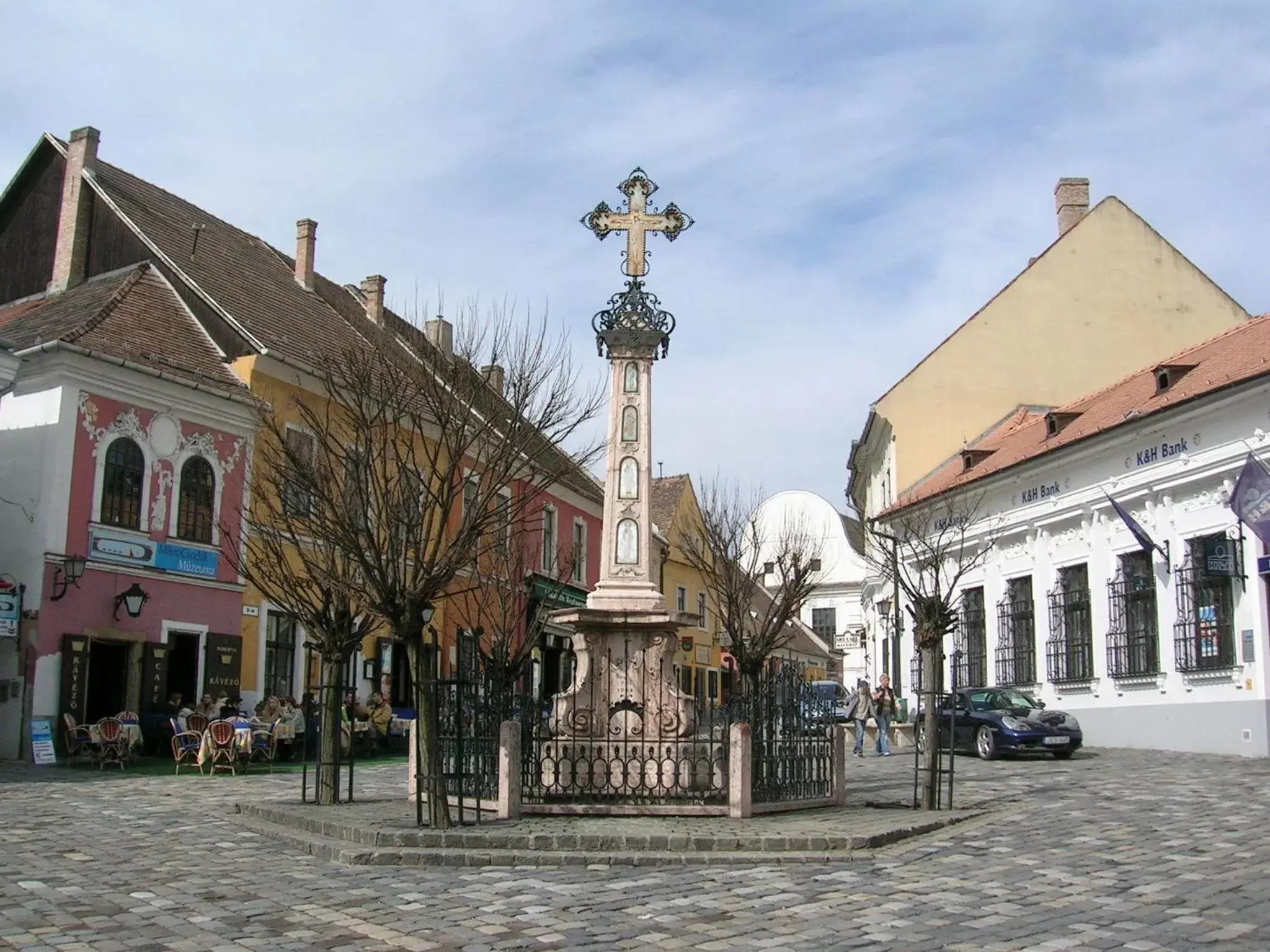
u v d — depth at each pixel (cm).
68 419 2178
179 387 2377
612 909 825
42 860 1020
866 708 2678
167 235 2889
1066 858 1038
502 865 1012
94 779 1803
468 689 1322
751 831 1113
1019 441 3122
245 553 2475
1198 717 2214
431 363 1374
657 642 1336
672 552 4962
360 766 2214
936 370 3591
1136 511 2419
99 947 709
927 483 3475
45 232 2878
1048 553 2741
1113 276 3597
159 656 2300
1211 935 725
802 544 4747
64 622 2139
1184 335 3556
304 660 2695
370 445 1291
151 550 2309
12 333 2486
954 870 987
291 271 3388
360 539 1304
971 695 2442
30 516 2150
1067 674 2645
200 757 1934
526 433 1368
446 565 1176
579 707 1321
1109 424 2453
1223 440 2162
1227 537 2145
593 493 4166
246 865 1017
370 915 804
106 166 2991
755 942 726
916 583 3216
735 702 1312
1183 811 1343
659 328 1441
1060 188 3884
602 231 1470
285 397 2659
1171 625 2297
